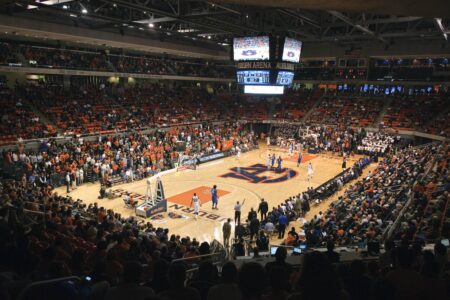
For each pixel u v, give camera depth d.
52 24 31.88
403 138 42.19
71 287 4.53
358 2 9.95
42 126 31.59
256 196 25.48
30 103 34.00
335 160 38.19
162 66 49.91
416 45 42.53
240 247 13.14
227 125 48.69
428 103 44.34
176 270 3.86
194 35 37.88
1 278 4.92
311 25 34.19
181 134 39.22
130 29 39.16
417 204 14.99
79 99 38.62
